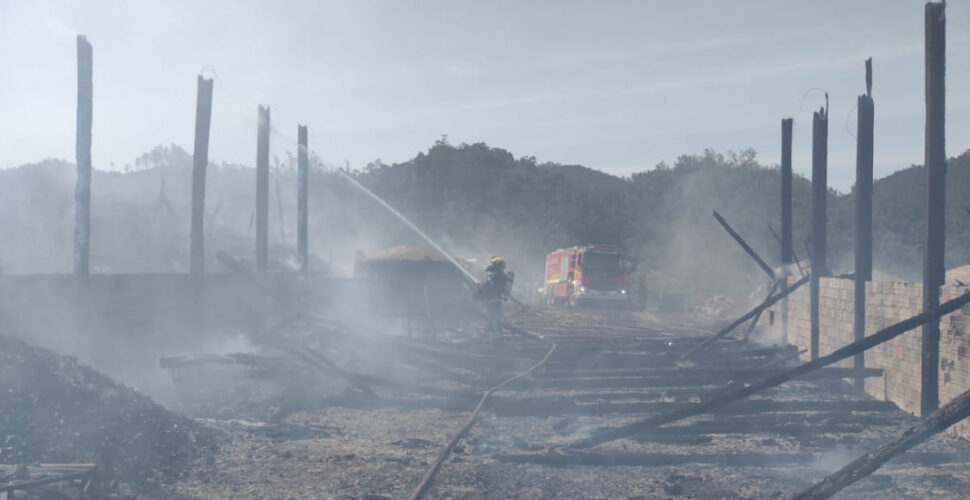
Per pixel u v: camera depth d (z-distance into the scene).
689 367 15.94
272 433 10.65
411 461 9.29
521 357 16.97
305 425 11.34
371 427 11.48
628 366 16.52
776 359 16.98
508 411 12.47
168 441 9.28
